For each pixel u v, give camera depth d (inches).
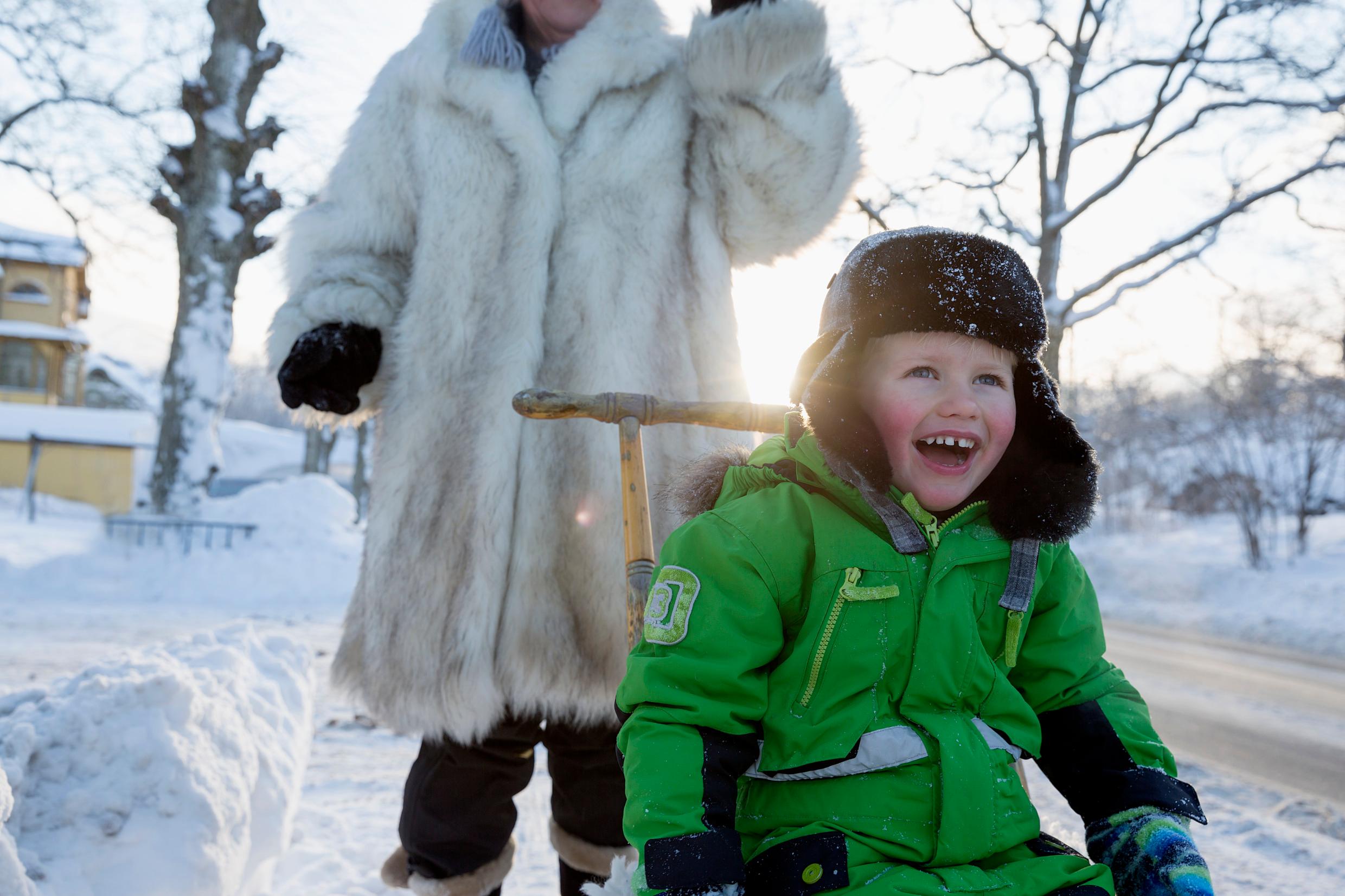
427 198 95.7
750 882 53.6
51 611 373.7
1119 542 1047.6
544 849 129.3
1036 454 61.6
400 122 99.0
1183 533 1074.7
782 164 96.6
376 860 119.2
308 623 378.0
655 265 95.5
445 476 91.0
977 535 60.2
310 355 92.6
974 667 57.2
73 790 74.9
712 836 50.3
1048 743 60.6
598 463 92.0
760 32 92.4
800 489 60.8
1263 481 895.1
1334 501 995.3
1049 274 471.8
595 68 97.9
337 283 96.0
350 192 100.3
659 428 93.7
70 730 77.3
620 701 57.2
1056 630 61.7
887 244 58.9
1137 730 58.6
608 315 93.4
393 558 90.8
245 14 601.0
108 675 87.5
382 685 89.3
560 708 89.2
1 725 77.4
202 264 589.9
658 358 94.5
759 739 57.5
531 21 103.6
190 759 81.0
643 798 51.7
